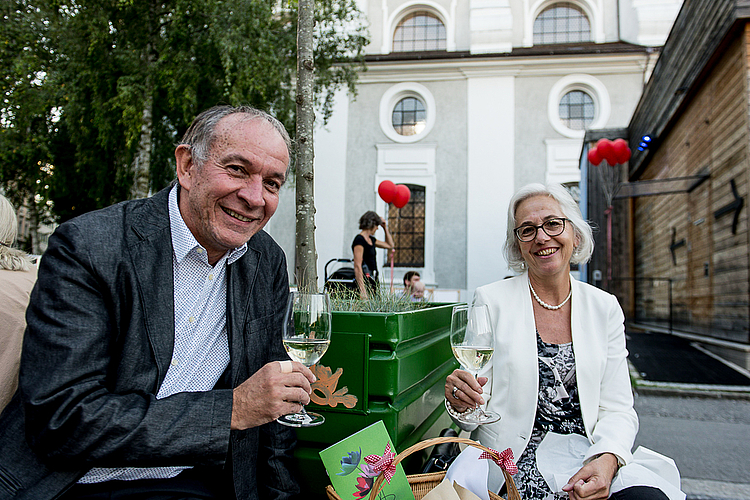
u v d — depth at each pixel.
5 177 9.48
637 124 9.52
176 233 1.23
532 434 1.57
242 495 1.23
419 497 1.29
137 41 7.91
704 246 6.68
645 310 10.27
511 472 1.17
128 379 1.10
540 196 1.71
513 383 1.58
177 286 1.24
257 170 1.16
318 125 12.24
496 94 11.91
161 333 1.15
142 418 0.97
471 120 11.94
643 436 3.08
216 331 1.30
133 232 1.17
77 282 1.04
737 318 5.48
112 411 0.96
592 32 12.96
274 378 1.02
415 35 13.50
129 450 0.95
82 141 8.38
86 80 7.72
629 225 10.79
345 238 11.96
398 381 1.38
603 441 1.41
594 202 8.43
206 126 1.17
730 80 5.55
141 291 1.13
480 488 1.28
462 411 1.44
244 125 1.16
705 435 3.09
